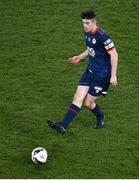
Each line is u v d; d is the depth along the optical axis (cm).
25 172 2991
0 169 3008
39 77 3888
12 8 4781
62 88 3778
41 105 3600
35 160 3016
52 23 4559
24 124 3406
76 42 4312
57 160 3086
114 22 4562
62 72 3953
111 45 3077
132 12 4694
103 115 3375
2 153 3133
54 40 4341
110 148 3177
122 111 3534
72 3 4816
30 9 4756
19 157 3102
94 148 3177
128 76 3897
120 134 3306
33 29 4488
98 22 4562
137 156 3102
